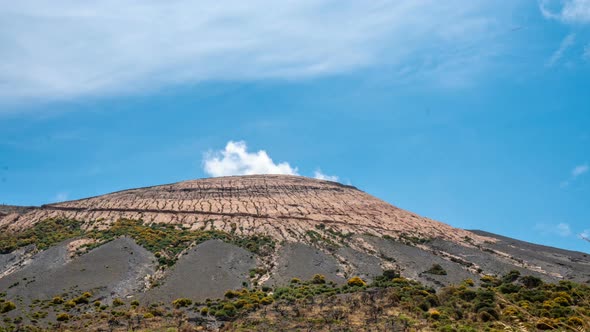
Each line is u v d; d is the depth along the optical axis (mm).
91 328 50969
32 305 60438
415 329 45500
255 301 60031
